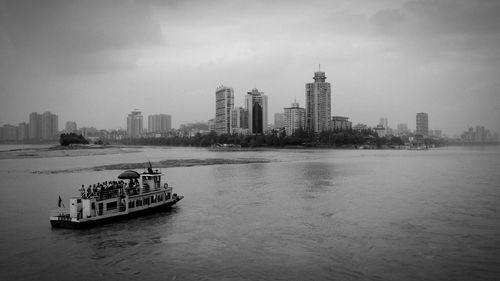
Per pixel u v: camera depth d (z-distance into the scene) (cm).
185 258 4881
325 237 5738
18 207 7675
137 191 7125
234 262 4756
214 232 5994
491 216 6956
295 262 4753
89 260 4791
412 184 10962
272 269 4541
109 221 6438
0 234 5806
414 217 6900
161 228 6191
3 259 4812
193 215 7075
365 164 18412
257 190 9900
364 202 8262
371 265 4653
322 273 4425
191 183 11262
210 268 4569
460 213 7194
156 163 18300
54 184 10812
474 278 4275
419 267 4584
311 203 8169
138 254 5006
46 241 5491
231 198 8762
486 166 17162
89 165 17188
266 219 6788
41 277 4294
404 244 5403
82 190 6612
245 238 5700
